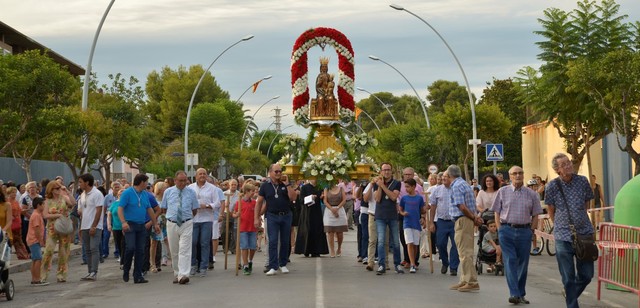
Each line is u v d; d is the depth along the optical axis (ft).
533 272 63.00
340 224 77.51
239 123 356.18
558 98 108.06
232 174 270.67
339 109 98.43
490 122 175.94
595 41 107.96
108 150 165.37
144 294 51.03
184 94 350.84
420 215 62.28
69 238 59.88
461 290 50.52
